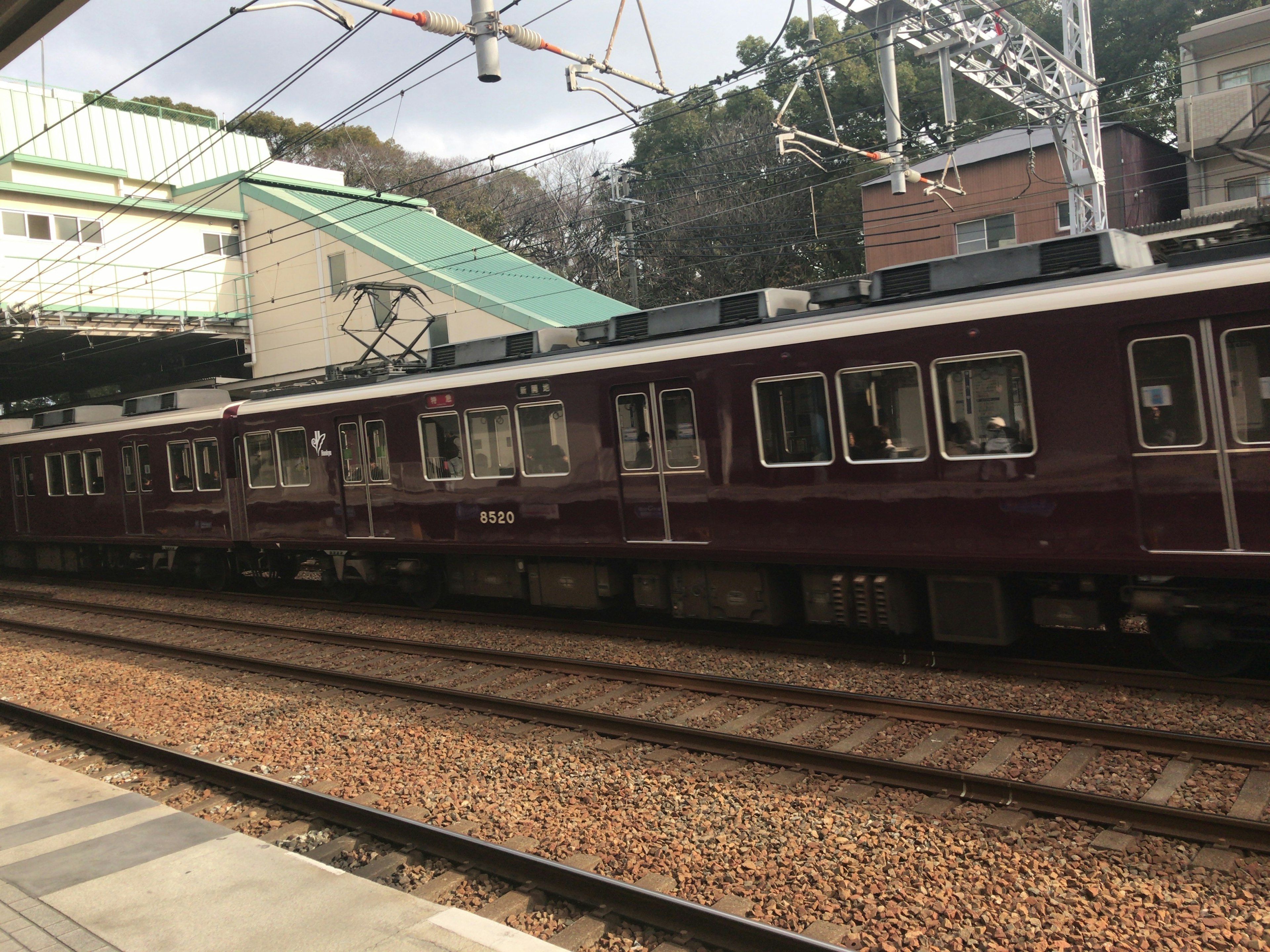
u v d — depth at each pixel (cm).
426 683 854
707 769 583
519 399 1011
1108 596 731
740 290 3300
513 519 1034
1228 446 624
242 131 3531
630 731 650
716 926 381
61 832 506
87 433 1627
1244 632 662
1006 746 585
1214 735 582
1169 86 2308
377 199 1505
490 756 639
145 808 536
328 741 703
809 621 866
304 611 1290
